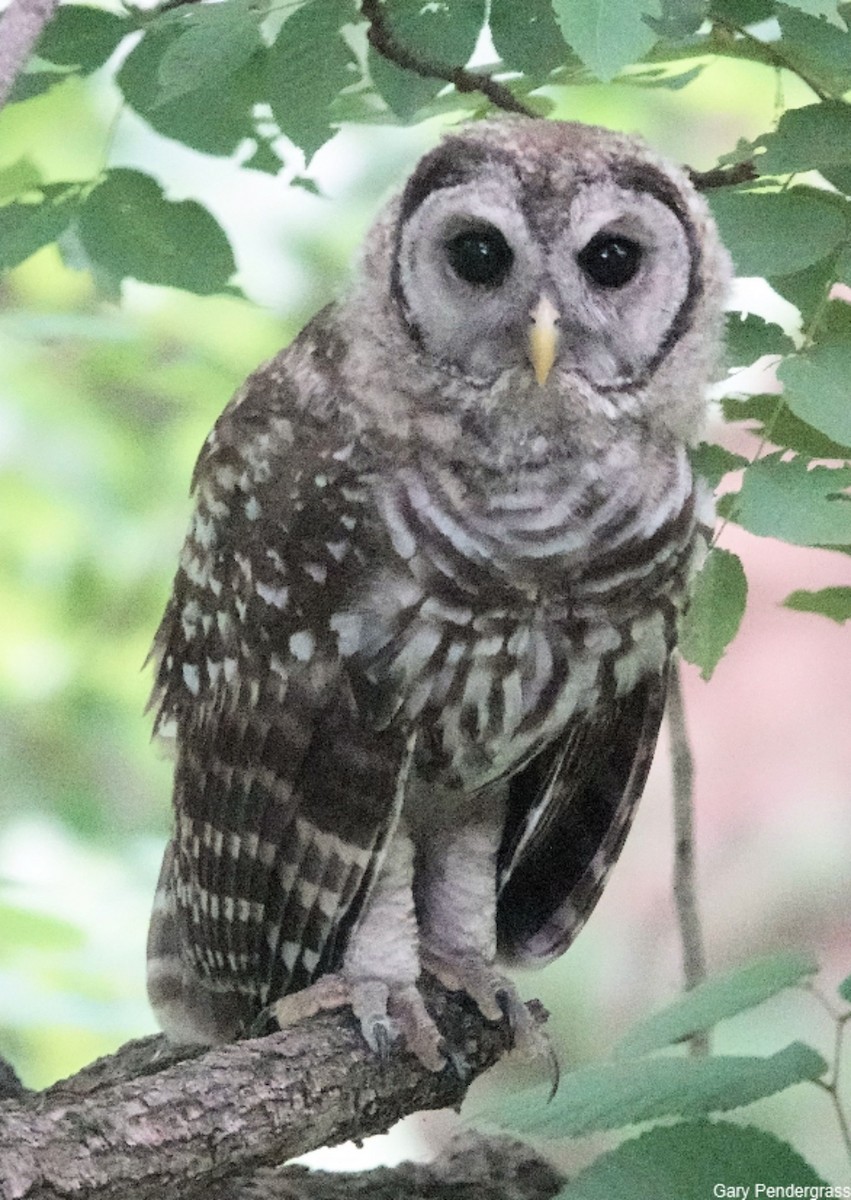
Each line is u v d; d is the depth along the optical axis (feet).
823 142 19.76
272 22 21.79
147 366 37.29
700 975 25.67
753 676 58.70
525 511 20.98
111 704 41.09
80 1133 17.03
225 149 22.80
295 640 21.84
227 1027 24.79
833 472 19.63
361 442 21.34
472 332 20.94
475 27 20.45
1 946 29.32
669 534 21.59
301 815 22.00
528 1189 24.52
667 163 21.49
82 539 40.57
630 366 21.21
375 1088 20.70
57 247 24.03
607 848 24.41
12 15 14.82
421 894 24.12
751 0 20.53
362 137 43.37
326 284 43.27
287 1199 23.13
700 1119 17.93
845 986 18.78
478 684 21.72
